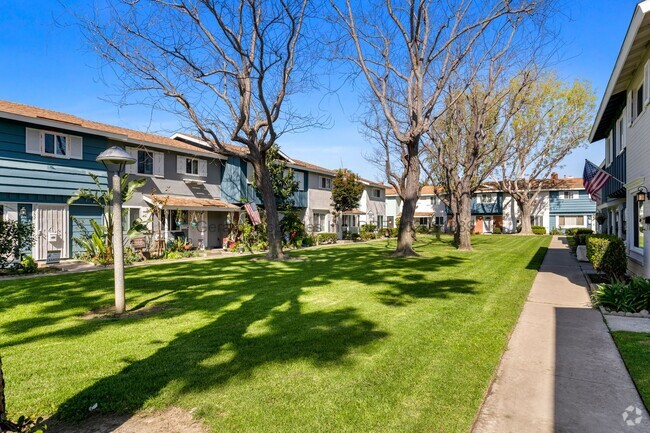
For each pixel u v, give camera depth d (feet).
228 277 36.09
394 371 13.84
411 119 54.90
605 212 65.62
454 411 11.14
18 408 11.36
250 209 71.61
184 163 68.90
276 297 26.73
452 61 56.70
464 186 67.15
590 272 38.96
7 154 45.73
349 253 61.46
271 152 75.72
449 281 33.42
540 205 151.74
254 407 11.32
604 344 17.02
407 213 56.39
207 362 14.71
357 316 21.39
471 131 68.59
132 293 28.32
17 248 39.40
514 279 34.76
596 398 12.06
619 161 41.98
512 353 15.97
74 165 52.13
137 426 10.47
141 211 60.95
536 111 105.19
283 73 47.29
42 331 18.90
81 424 10.61
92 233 51.93
